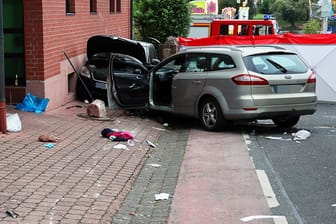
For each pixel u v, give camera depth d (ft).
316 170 23.62
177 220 17.48
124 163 24.75
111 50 46.24
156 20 84.12
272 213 17.95
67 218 17.11
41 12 35.35
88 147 27.17
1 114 28.02
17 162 23.18
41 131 29.81
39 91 36.11
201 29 106.52
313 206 18.65
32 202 18.35
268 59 32.32
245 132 33.09
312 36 50.70
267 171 23.47
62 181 21.04
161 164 25.54
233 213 18.03
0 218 16.70
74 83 43.21
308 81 32.81
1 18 27.43
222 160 25.73
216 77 32.68
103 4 56.18
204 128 34.04
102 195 19.75
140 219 17.79
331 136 31.83
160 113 39.29
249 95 31.19
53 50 37.83
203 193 20.40
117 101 38.06
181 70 35.96
